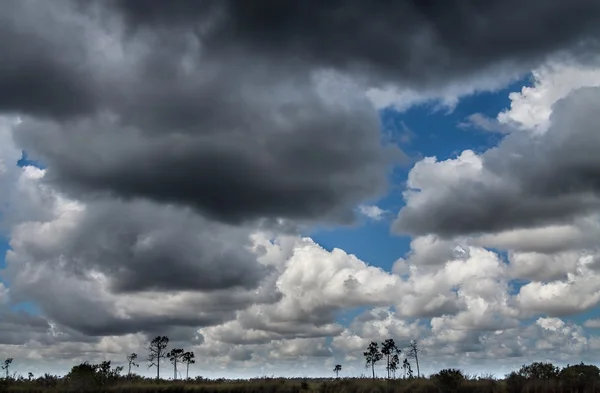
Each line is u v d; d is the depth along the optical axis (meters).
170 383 70.75
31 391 60.59
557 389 45.94
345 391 56.72
